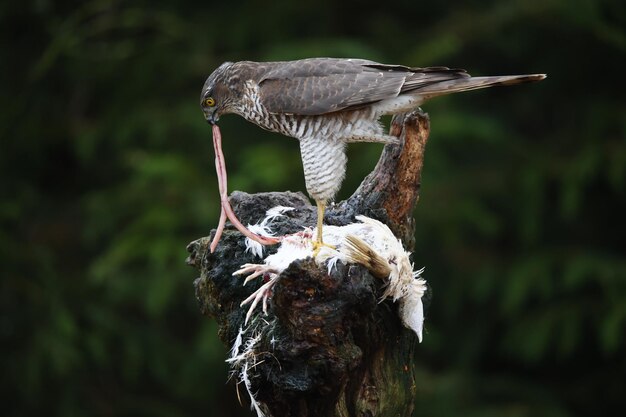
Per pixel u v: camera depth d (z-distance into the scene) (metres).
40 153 14.76
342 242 6.10
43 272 14.09
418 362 14.49
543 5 13.74
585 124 14.45
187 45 14.63
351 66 7.17
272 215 6.99
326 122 7.09
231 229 6.98
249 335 6.27
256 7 14.89
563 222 14.78
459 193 13.86
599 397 14.35
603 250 14.47
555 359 14.73
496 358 14.99
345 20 15.35
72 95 15.12
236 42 14.63
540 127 15.41
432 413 13.38
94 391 14.27
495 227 13.38
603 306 13.73
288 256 6.15
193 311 14.05
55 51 13.68
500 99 15.36
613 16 14.24
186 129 14.16
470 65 15.20
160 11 14.99
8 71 15.12
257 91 7.29
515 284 13.55
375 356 6.38
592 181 14.34
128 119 14.12
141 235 13.03
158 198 13.52
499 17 14.14
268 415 6.29
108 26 14.25
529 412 13.55
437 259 14.35
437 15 15.35
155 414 14.09
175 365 14.12
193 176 13.38
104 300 14.19
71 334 13.56
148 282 13.41
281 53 13.44
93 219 13.76
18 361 13.73
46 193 15.41
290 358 5.92
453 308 14.05
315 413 6.16
